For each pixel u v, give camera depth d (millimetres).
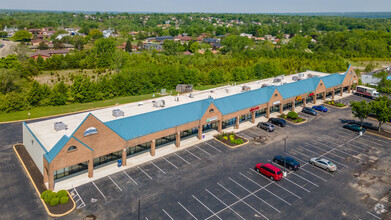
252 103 65312
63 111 74000
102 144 43625
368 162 49031
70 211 35531
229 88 78438
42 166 42094
